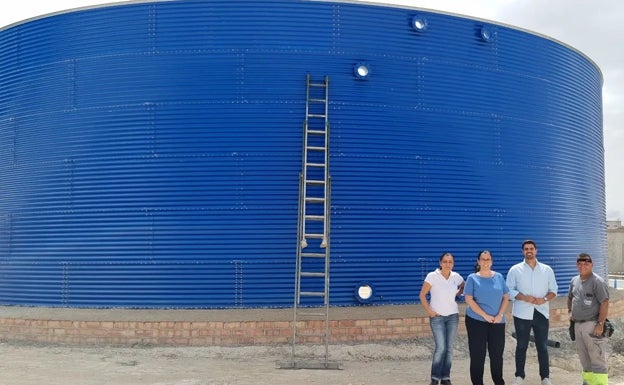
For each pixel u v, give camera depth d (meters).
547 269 8.50
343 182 12.39
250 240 12.12
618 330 13.34
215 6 12.58
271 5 12.58
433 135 13.10
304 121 12.34
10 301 13.17
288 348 10.66
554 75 14.86
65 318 11.33
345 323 10.98
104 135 12.69
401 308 11.99
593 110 16.48
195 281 12.05
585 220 15.52
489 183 13.54
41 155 13.25
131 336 10.96
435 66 13.28
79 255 12.56
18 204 13.44
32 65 13.63
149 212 12.28
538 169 14.29
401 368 9.85
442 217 12.98
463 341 11.39
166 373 9.19
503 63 14.03
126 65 12.72
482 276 8.23
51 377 8.87
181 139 12.37
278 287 12.06
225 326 10.84
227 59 12.48
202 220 12.16
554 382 9.06
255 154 12.28
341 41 12.72
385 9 13.02
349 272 12.26
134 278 12.21
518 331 8.43
